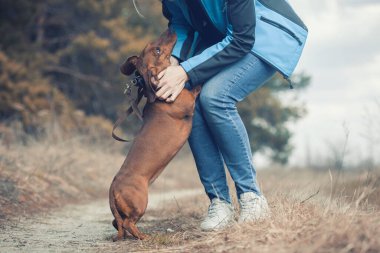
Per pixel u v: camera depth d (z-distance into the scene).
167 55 4.48
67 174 9.41
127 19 21.84
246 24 4.09
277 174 14.84
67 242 4.29
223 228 4.12
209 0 4.16
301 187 6.75
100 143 13.38
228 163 4.32
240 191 4.30
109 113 20.06
